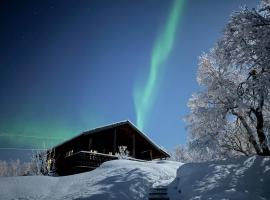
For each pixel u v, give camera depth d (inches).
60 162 1159.6
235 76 780.6
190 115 822.5
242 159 573.6
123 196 499.5
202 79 826.8
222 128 746.2
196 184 493.4
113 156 1043.9
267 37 504.4
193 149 751.7
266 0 560.7
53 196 590.6
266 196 420.8
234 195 402.0
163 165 776.3
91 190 541.3
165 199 485.1
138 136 1234.6
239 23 544.1
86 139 1149.7
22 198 600.7
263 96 526.6
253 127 800.9
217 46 605.3
